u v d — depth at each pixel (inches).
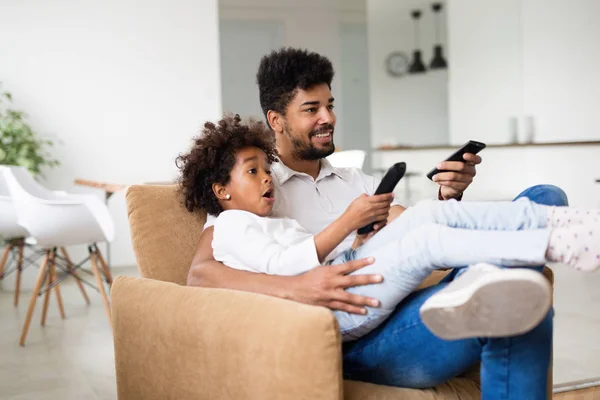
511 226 54.7
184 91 265.7
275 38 341.7
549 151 260.4
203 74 267.4
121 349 69.1
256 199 69.4
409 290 56.8
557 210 53.9
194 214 76.9
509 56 319.9
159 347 63.7
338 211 79.0
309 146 75.7
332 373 50.7
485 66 335.0
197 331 59.4
